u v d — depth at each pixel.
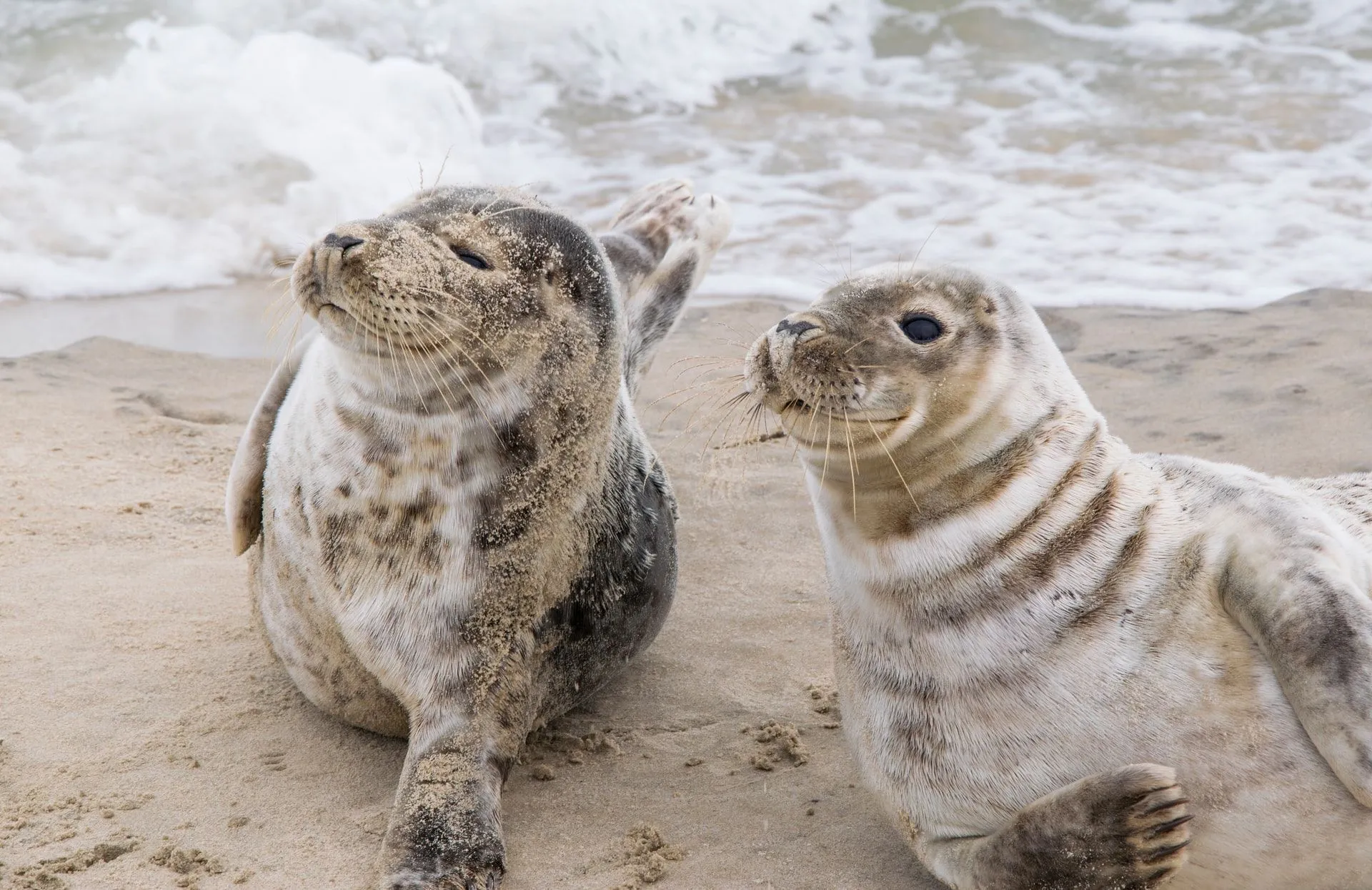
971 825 4.18
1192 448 7.62
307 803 4.88
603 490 5.47
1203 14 16.75
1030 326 4.27
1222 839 3.94
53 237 11.67
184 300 10.93
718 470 7.87
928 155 13.59
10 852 4.46
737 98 15.16
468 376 4.82
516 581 5.07
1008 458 4.09
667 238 7.59
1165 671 3.94
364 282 4.56
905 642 4.19
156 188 12.27
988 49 16.16
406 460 4.90
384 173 12.80
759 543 7.11
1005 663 4.05
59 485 7.39
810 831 4.77
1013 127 14.21
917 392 3.99
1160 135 13.80
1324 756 3.74
